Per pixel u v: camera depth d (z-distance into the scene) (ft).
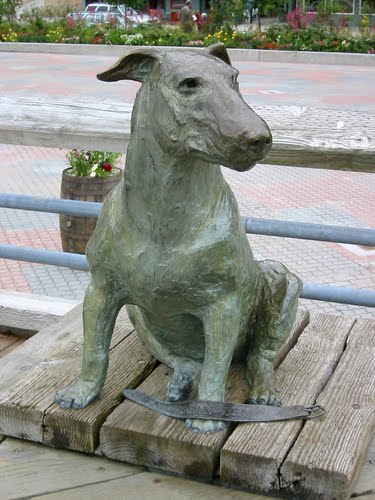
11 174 25.82
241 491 6.05
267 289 6.77
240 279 6.10
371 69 54.08
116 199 6.13
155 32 67.67
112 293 6.49
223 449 5.93
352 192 23.57
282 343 7.03
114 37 66.23
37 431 6.57
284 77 47.65
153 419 6.37
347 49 60.64
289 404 6.76
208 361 6.23
